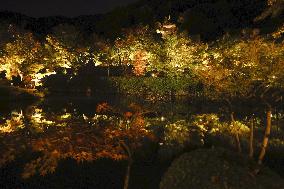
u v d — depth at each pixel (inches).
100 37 4931.1
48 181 685.3
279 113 1373.0
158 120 1210.6
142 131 534.9
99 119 1230.9
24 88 2632.9
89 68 3614.7
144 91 2659.9
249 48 674.2
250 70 681.0
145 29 3302.2
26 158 779.4
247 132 1039.0
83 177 714.2
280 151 884.0
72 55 3358.8
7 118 1451.8
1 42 3454.7
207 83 770.2
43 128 965.8
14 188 652.1
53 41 3260.3
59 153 423.8
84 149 454.6
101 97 2491.4
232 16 6683.1
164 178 500.4
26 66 2746.1
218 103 1886.1
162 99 2267.5
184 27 5531.5
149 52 2783.0
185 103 1998.0
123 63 3356.3
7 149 517.3
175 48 2586.1
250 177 471.8
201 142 940.6
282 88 731.4
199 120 1188.5
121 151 517.0
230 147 919.0
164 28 2691.9
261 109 1482.5
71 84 3085.6
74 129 462.0
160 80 2642.7
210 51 2415.1
